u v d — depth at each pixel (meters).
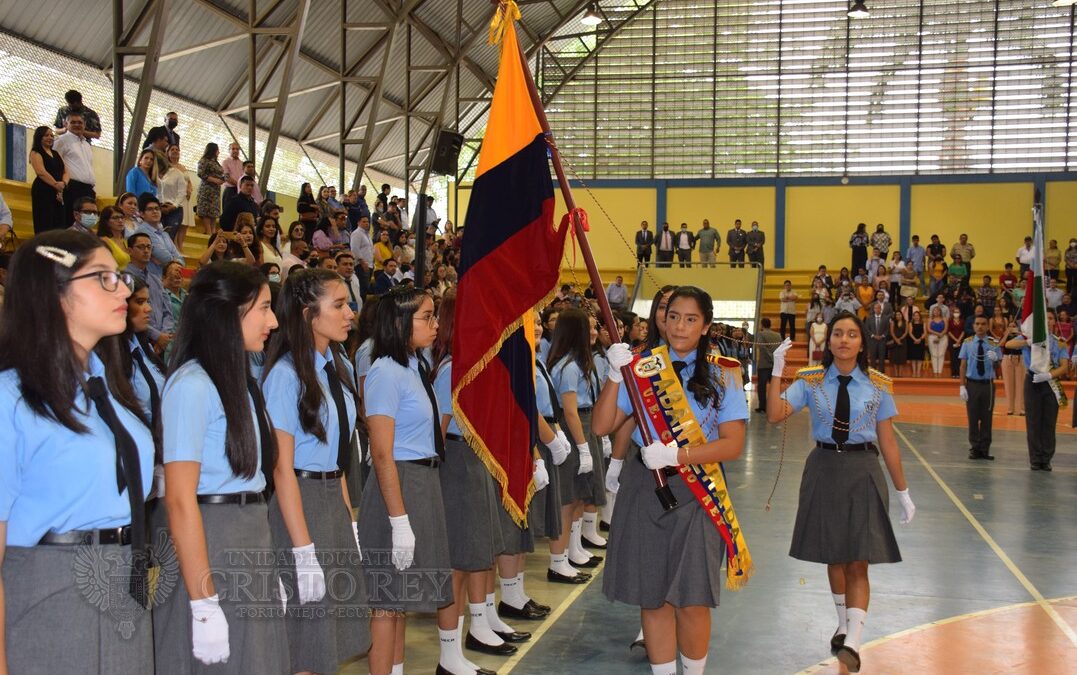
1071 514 8.72
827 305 23.89
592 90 31.16
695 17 30.50
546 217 4.22
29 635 2.38
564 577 6.39
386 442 3.81
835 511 4.67
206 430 2.82
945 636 5.27
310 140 24.00
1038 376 11.20
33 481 2.38
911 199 29.70
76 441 2.40
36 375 2.34
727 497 3.73
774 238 30.45
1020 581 6.43
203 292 2.87
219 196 13.34
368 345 5.42
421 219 7.74
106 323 2.45
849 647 4.54
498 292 4.21
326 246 13.60
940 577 6.52
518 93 4.34
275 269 9.21
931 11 29.23
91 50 16.00
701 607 3.68
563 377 6.14
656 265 27.08
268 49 19.20
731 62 30.44
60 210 9.92
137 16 13.26
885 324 23.00
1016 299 23.89
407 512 3.97
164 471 2.76
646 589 3.66
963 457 12.36
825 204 30.19
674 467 3.67
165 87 18.20
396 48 24.16
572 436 6.35
